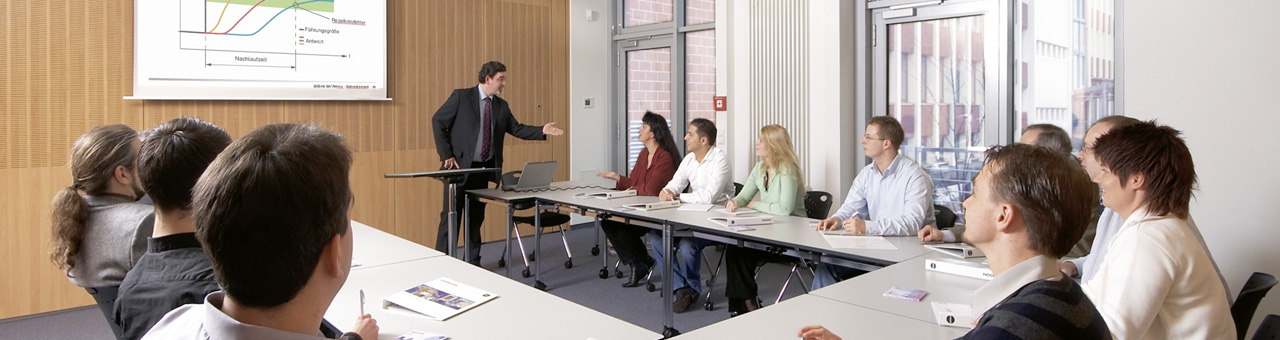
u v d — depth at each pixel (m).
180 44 5.07
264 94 5.41
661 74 7.00
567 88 7.21
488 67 5.58
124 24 4.89
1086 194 1.25
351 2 5.77
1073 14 4.44
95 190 2.08
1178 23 3.46
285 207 0.82
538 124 7.00
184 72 5.10
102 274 2.03
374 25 5.89
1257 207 3.30
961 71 4.98
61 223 2.01
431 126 6.37
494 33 6.68
